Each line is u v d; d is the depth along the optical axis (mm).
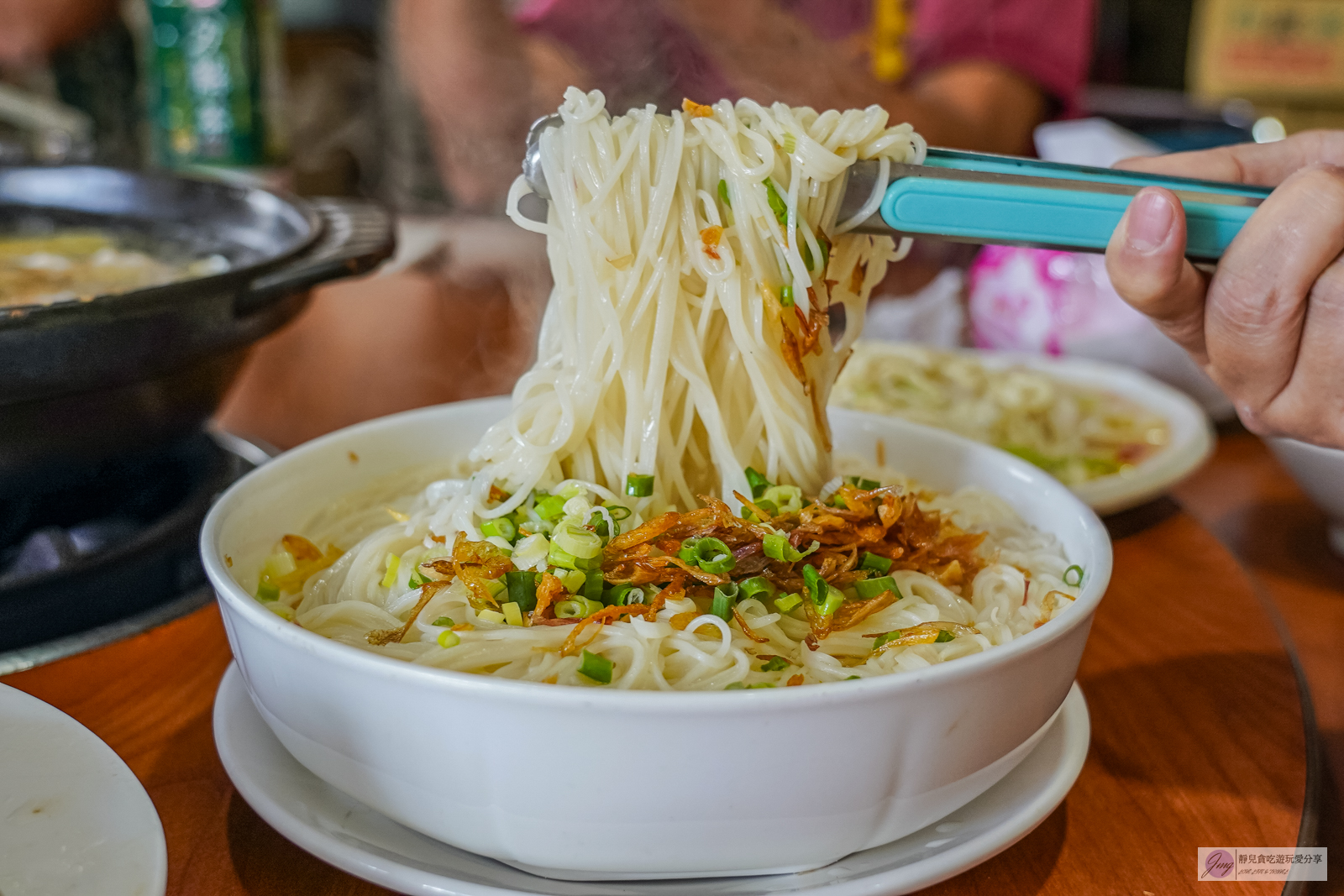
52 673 306
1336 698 337
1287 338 292
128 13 974
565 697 206
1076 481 447
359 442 337
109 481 370
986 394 525
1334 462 382
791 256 283
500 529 281
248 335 366
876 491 297
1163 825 270
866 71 778
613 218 287
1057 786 254
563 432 292
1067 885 251
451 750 218
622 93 801
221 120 732
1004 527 328
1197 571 387
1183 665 332
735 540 279
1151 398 539
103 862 212
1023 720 237
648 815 217
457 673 212
